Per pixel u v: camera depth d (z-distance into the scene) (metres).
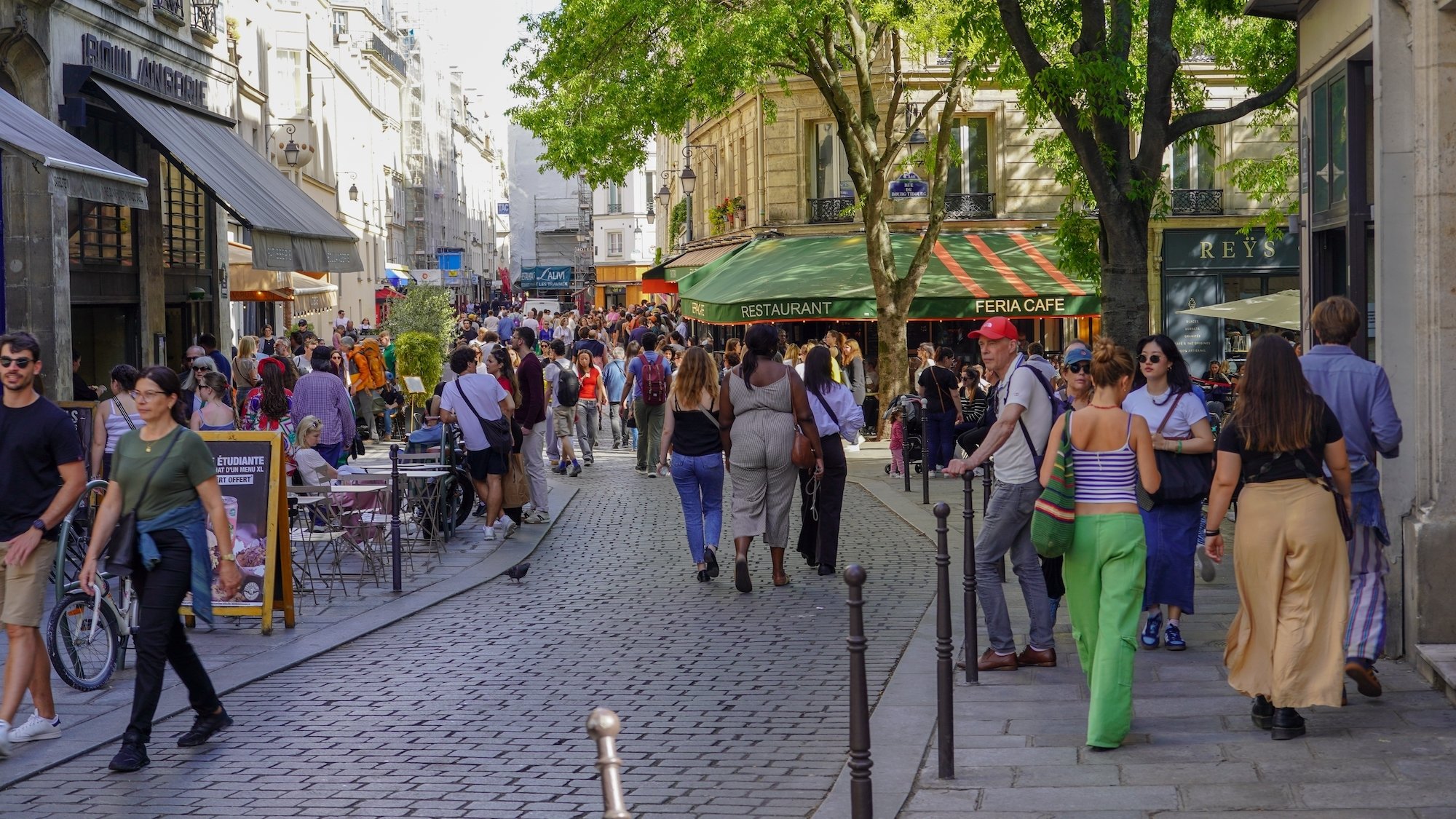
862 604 5.34
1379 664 8.00
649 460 21.19
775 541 11.68
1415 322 7.96
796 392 11.57
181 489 7.16
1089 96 13.49
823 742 7.05
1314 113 11.31
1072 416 6.91
